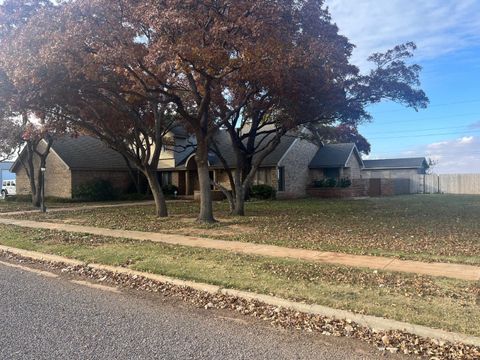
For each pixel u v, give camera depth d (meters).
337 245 10.40
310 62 13.70
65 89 14.02
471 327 5.02
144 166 18.50
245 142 32.97
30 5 13.83
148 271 8.27
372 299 6.09
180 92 17.73
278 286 6.87
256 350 4.70
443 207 20.89
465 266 8.05
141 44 12.70
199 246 10.64
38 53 11.94
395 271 7.70
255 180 32.00
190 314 6.01
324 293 6.42
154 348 4.73
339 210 19.94
